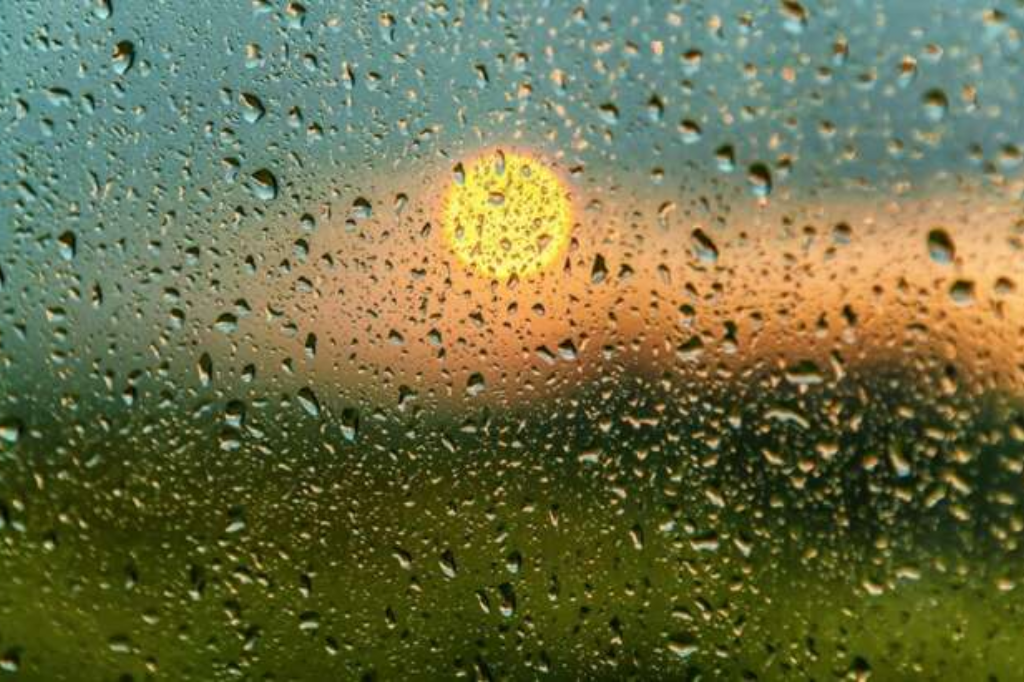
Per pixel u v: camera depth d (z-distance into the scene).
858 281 0.17
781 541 0.17
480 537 0.18
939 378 0.17
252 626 0.18
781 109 0.18
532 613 0.18
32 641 0.18
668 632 0.17
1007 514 0.16
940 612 0.16
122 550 0.18
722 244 0.18
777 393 0.18
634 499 0.18
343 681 0.17
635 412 0.18
